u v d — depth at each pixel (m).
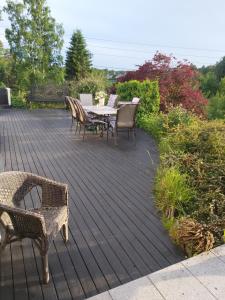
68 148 6.02
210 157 4.21
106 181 4.19
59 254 2.47
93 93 12.47
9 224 2.25
